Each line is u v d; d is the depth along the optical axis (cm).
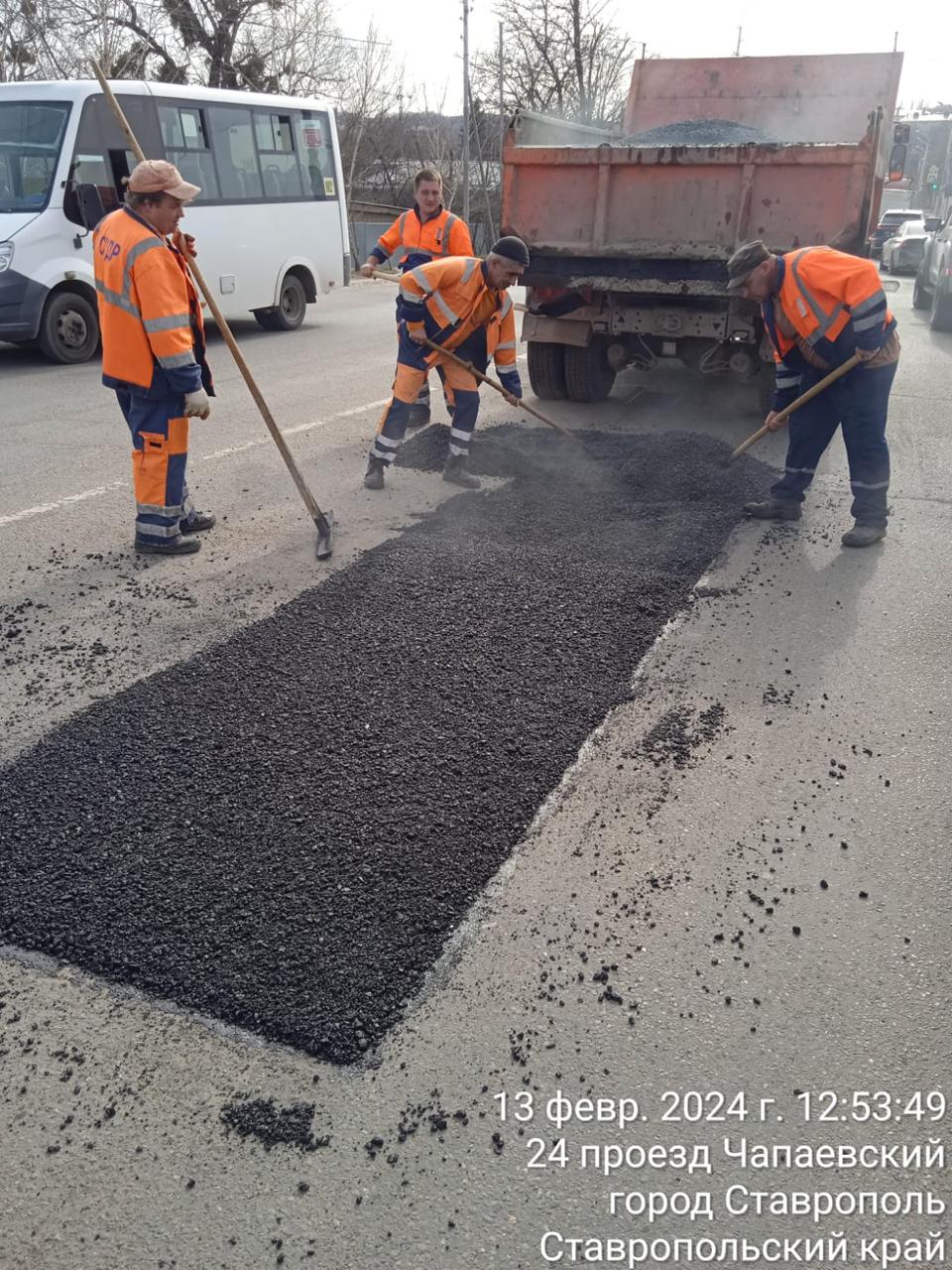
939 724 353
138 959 241
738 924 259
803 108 973
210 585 467
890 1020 230
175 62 2320
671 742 340
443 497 596
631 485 615
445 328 578
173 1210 186
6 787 304
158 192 447
